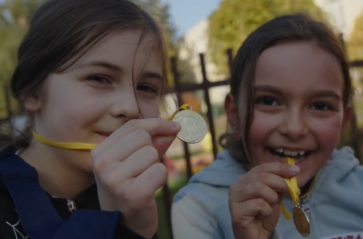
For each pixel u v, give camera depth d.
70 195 0.43
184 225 0.55
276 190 0.45
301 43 0.51
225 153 0.62
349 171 0.58
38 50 0.42
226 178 0.57
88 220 0.34
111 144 0.35
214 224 0.55
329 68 0.50
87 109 0.39
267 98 0.51
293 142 0.50
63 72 0.40
